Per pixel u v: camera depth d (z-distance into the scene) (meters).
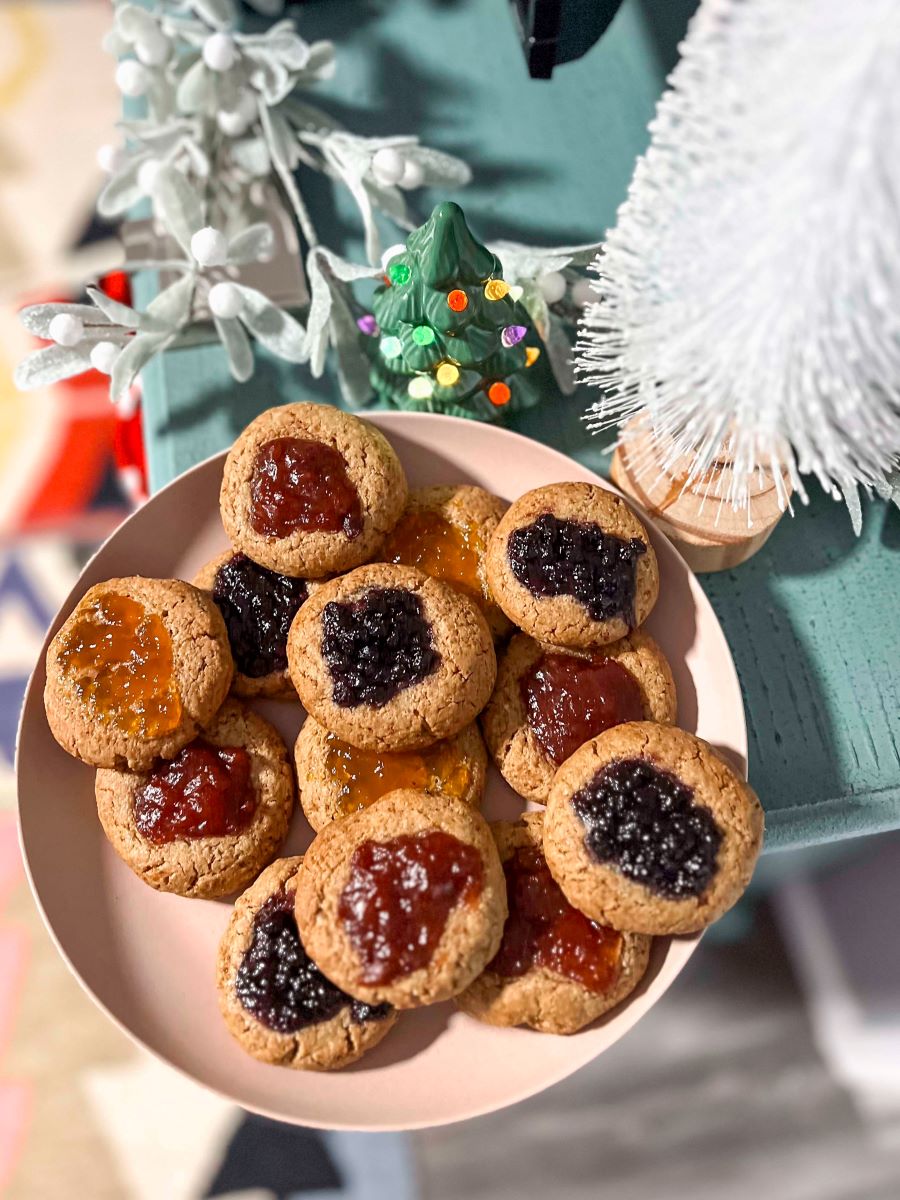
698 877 0.28
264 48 0.39
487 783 0.33
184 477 0.34
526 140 0.44
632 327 0.28
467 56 0.45
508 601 0.32
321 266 0.38
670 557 0.33
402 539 0.34
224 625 0.33
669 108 0.23
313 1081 0.29
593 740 0.31
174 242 0.41
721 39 0.22
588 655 0.33
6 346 0.65
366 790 0.31
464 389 0.35
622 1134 0.51
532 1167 0.51
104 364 0.36
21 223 0.67
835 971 0.52
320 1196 0.52
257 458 0.33
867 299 0.22
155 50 0.38
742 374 0.25
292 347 0.36
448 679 0.30
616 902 0.28
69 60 0.69
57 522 0.62
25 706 0.32
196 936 0.32
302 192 0.42
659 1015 0.52
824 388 0.23
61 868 0.31
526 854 0.31
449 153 0.43
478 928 0.28
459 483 0.36
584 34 0.36
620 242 0.27
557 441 0.39
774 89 0.20
